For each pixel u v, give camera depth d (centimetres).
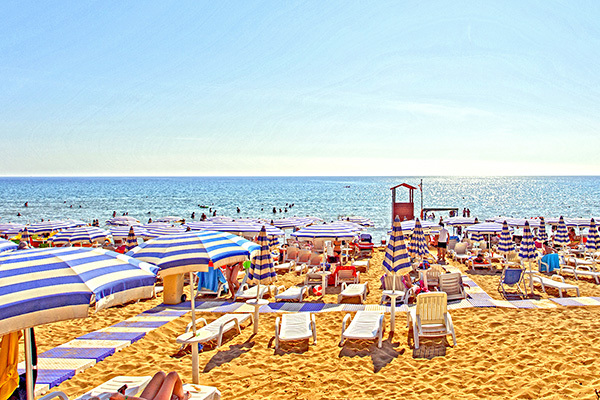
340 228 1166
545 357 638
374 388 555
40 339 760
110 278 331
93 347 698
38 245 1978
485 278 1287
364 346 711
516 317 839
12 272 302
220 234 623
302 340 748
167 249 536
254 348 714
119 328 800
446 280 986
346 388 559
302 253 1522
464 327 791
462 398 518
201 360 667
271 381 586
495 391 533
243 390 561
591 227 1327
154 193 11044
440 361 640
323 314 891
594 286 1153
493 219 2205
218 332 722
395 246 762
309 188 14525
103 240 2084
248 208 5916
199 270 517
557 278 1134
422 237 1397
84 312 295
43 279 300
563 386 538
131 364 645
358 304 988
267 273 796
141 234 1695
